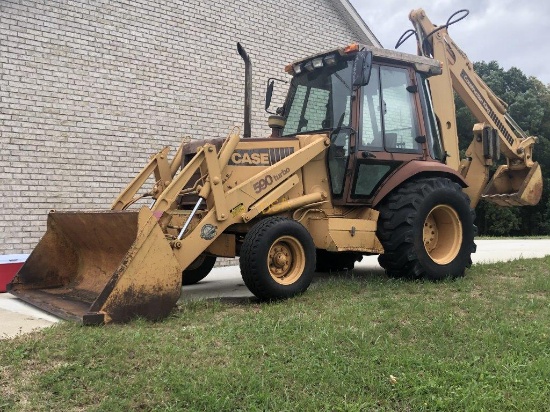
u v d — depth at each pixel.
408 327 4.24
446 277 6.23
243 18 9.80
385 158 6.25
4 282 6.46
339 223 5.87
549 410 2.90
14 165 7.23
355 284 6.05
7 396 3.00
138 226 4.57
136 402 2.94
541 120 31.83
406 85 6.66
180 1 8.95
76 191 7.76
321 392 3.09
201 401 2.92
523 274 6.70
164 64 8.73
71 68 7.76
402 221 6.04
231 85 9.57
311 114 6.61
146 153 8.50
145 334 4.00
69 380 3.19
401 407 2.97
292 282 5.43
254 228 5.35
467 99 7.95
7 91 7.20
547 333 4.11
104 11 8.10
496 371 3.39
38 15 7.48
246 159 5.72
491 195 8.48
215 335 4.02
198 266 6.66
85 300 5.32
